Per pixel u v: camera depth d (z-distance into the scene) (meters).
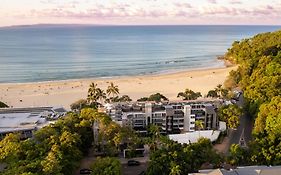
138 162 130.62
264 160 116.31
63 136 119.19
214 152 118.88
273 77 174.75
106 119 137.75
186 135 151.62
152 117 161.62
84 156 136.75
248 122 169.75
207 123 163.88
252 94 173.38
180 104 172.62
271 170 100.88
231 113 158.25
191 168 111.06
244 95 185.88
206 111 163.00
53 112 175.50
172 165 107.88
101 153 137.62
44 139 122.19
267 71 197.75
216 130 156.50
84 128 136.50
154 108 166.88
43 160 103.44
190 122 163.12
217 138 149.88
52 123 141.62
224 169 104.12
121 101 198.25
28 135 148.38
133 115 160.12
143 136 158.62
